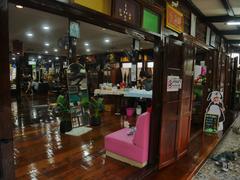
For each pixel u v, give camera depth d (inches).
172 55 120.6
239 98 376.5
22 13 182.4
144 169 118.7
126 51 392.8
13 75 453.4
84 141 162.9
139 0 97.4
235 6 168.2
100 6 79.2
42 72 559.8
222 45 289.1
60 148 147.5
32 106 329.7
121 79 411.5
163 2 121.0
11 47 323.3
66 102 193.0
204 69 225.6
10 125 53.4
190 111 149.1
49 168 117.7
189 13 165.8
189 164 130.2
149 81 263.0
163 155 123.2
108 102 297.3
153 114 120.5
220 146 174.4
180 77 130.3
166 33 125.0
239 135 207.3
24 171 113.4
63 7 66.9
